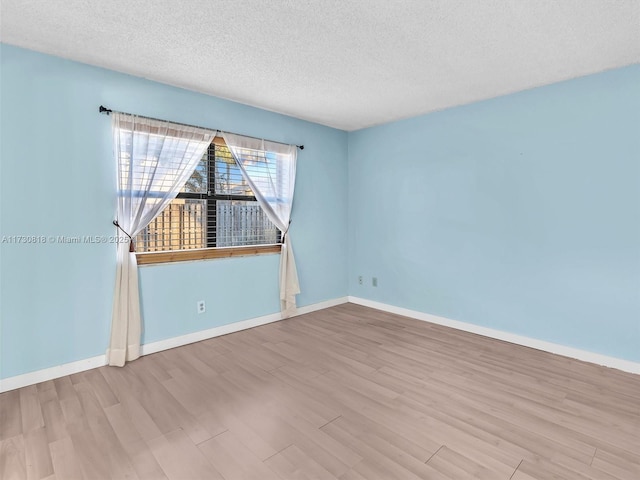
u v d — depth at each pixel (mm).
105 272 2879
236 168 3709
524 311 3312
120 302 2898
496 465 1710
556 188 3078
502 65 2732
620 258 2777
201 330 3467
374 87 3203
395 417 2133
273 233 4094
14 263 2498
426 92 3314
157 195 3102
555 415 2143
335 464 1726
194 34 2303
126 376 2688
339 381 2607
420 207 4102
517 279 3346
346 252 4949
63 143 2668
